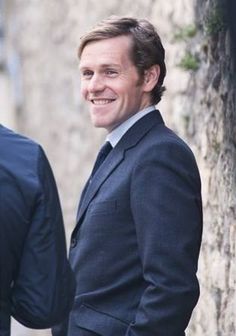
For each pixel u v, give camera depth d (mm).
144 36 5441
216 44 6379
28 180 4582
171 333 5059
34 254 4559
